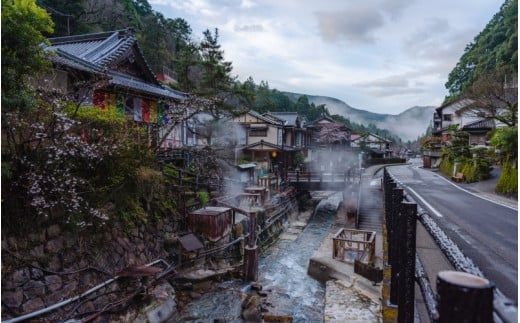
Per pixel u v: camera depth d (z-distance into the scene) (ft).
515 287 14.15
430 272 17.31
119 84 38.60
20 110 18.71
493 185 55.88
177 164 49.06
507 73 75.77
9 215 19.34
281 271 45.47
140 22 134.72
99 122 26.40
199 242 35.63
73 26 88.22
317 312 33.78
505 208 36.09
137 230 30.89
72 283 22.65
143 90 42.73
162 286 31.12
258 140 102.58
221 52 65.51
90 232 25.08
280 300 36.22
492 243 21.70
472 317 3.24
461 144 89.86
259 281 41.39
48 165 20.85
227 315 31.01
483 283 3.35
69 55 37.11
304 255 52.44
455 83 155.33
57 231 22.40
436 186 58.39
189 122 62.03
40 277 20.67
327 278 40.78
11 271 19.11
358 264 38.55
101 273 25.05
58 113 20.38
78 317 21.76
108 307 23.59
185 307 31.65
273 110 172.45
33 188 18.99
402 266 9.61
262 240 55.31
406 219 8.89
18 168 19.74
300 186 84.64
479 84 72.59
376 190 71.20
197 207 42.42
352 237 53.72
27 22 18.19
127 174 28.66
